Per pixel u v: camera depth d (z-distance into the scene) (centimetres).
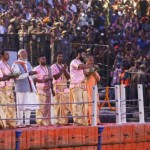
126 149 3266
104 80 4744
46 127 3067
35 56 4544
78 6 5503
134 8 5888
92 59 3312
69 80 3331
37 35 4550
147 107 4362
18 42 4522
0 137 2814
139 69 4478
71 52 4616
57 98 3297
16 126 3080
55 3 5328
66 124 3284
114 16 5594
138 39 5262
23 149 2889
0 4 4925
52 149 2992
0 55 3183
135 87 4378
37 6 5116
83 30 5075
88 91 3312
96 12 5512
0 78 3009
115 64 4653
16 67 3136
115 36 5206
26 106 3172
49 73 3269
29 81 3186
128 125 3266
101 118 3838
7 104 2898
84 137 3092
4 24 4616
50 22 4925
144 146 3356
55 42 4569
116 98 3266
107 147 3180
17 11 4788
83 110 3241
